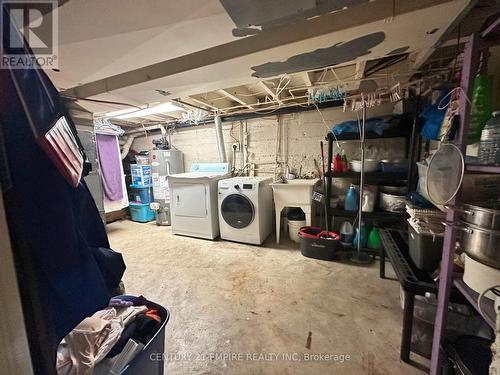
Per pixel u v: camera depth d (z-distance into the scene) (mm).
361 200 2441
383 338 1425
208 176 3271
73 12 889
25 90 536
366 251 2617
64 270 605
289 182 3072
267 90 2580
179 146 4484
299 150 3439
